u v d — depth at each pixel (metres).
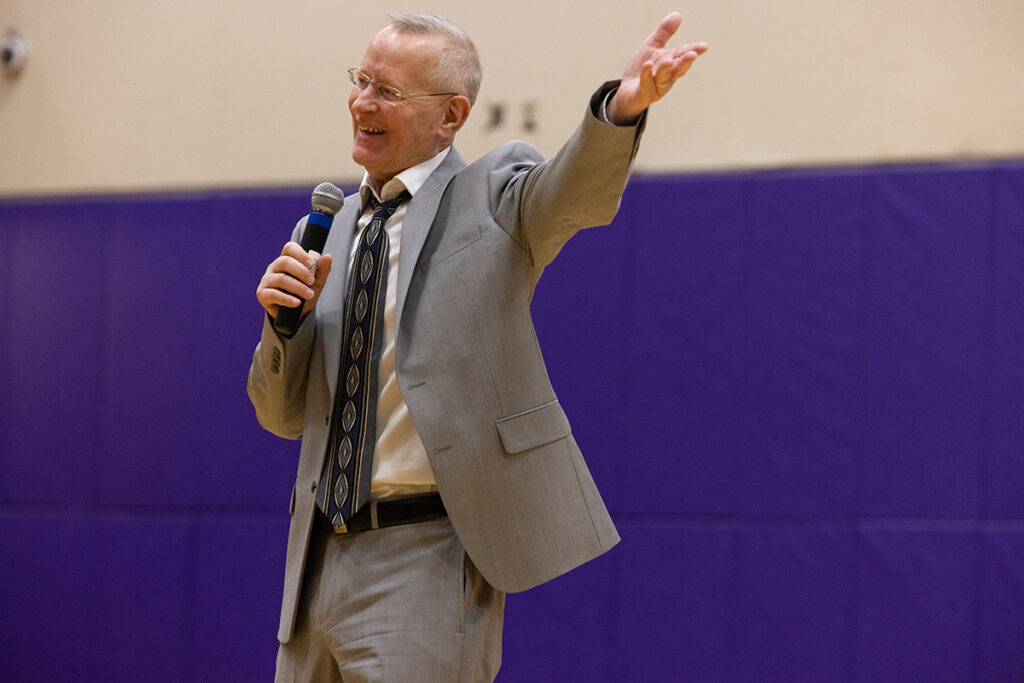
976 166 9.48
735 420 9.68
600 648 9.69
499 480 3.86
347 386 4.07
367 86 4.29
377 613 3.84
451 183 4.26
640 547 9.72
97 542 10.96
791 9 9.99
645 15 10.31
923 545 9.25
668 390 9.83
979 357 9.31
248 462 10.75
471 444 3.84
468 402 3.88
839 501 9.44
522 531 3.86
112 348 11.20
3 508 11.23
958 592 9.16
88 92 11.66
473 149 10.52
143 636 10.74
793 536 9.48
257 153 11.20
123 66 11.61
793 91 9.92
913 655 9.17
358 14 11.12
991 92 9.56
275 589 10.51
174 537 10.80
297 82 11.19
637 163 10.16
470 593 3.95
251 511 10.69
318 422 4.16
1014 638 9.04
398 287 4.00
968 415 9.29
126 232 11.31
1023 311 9.27
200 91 11.40
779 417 9.60
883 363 9.48
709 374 9.77
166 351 11.09
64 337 11.33
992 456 9.22
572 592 9.80
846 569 9.36
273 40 11.28
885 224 9.59
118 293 11.27
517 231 3.95
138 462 10.99
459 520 3.83
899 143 9.68
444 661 3.78
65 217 11.49
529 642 9.81
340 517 3.95
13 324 11.44
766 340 9.70
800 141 9.88
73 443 11.17
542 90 10.44
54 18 11.83
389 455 3.95
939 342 9.40
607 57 10.35
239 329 10.94
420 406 3.85
